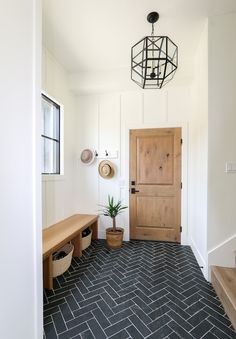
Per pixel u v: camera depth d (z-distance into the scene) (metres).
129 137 3.69
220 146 2.33
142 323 1.71
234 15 2.29
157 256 3.03
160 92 3.59
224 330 1.64
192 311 1.85
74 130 3.86
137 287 2.23
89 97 3.85
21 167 1.16
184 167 3.50
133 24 2.42
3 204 1.03
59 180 3.34
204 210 2.48
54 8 2.18
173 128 3.55
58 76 3.28
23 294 1.18
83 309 1.88
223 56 2.32
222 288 1.91
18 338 1.14
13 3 1.09
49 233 2.72
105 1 2.10
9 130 1.07
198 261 2.78
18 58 1.13
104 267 2.68
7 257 1.06
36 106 1.28
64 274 2.51
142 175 3.67
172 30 2.51
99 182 3.83
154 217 3.65
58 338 1.57
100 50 2.95
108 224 3.80
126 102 3.71
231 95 2.31
